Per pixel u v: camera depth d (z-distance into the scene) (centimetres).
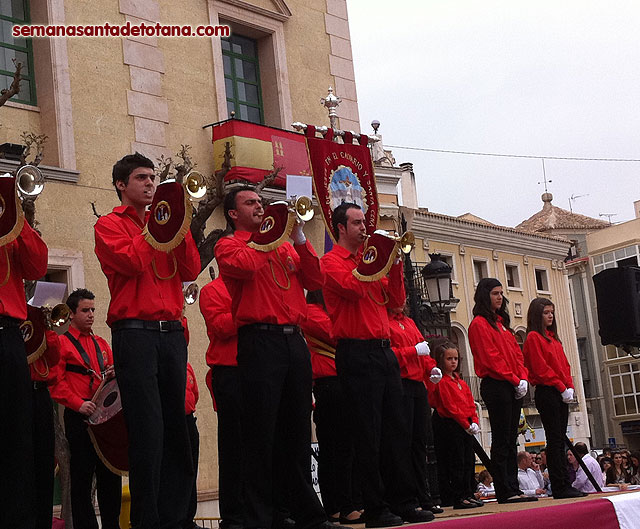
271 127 1598
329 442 847
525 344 970
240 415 693
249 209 665
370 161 1585
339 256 731
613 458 1529
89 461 779
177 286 607
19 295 564
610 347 4712
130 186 614
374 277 694
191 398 841
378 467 694
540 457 1535
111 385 729
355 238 734
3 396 550
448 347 969
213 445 1467
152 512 564
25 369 558
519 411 953
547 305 970
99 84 1441
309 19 1802
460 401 948
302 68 1770
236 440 735
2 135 1340
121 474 745
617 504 702
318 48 1808
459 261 3344
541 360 952
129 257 570
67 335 798
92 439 742
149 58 1515
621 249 4650
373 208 1573
